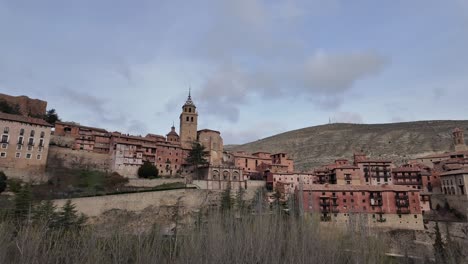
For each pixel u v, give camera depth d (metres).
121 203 82.62
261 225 56.81
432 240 85.31
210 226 57.06
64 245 47.28
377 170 120.25
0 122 92.44
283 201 99.50
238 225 58.22
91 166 108.38
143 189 93.56
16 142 93.75
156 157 119.12
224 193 95.56
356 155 135.75
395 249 82.00
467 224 86.31
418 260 73.38
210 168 113.62
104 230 62.31
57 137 115.25
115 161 108.12
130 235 55.19
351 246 59.81
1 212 60.88
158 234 56.62
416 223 92.56
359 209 94.94
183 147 130.88
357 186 101.94
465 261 66.38
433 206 105.81
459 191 99.75
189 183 105.00
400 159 181.50
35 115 132.50
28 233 46.75
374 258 57.00
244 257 50.94
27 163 94.25
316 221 69.50
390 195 96.00
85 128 126.12
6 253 42.25
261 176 134.00
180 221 84.44
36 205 66.44
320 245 55.31
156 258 48.22
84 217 71.44
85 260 45.34
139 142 122.19
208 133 148.12
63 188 86.06
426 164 140.12
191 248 50.88
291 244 53.88
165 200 90.12
